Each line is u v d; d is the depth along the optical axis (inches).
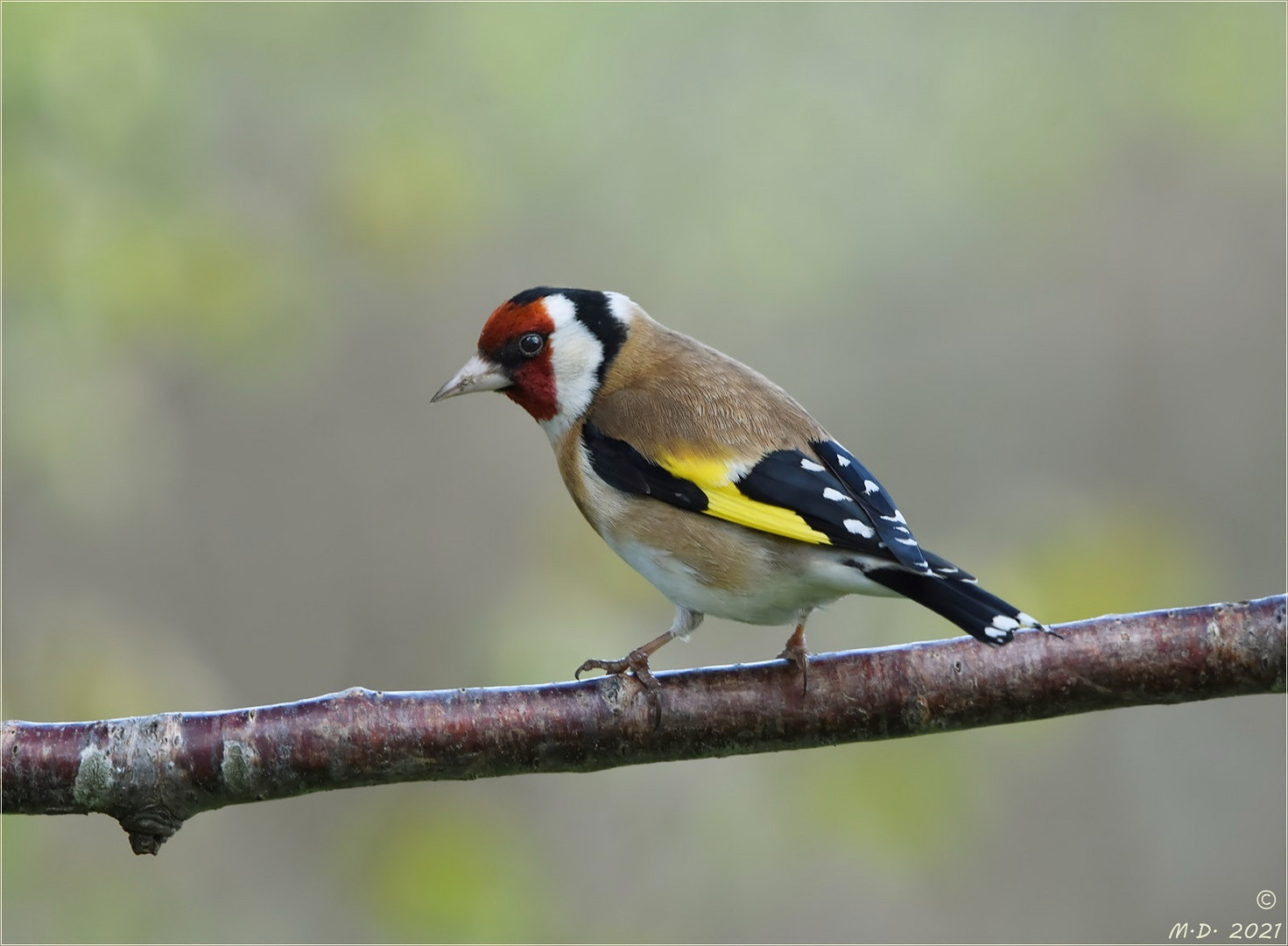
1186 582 508.1
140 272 470.9
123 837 478.3
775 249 573.3
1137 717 570.9
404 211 512.7
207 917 490.6
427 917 447.5
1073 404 610.5
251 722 258.7
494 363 327.6
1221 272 615.5
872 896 536.4
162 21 493.4
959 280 607.8
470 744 261.0
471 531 575.5
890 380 606.9
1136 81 563.2
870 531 275.4
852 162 583.5
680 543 293.7
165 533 546.3
